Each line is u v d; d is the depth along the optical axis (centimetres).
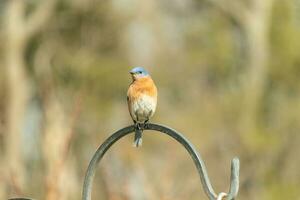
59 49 2716
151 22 2812
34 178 1477
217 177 2141
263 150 2458
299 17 2850
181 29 2888
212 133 2377
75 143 1728
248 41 2859
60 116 1054
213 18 2877
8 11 2636
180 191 1135
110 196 988
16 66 2598
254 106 2716
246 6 2875
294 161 2553
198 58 2792
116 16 2720
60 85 2420
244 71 2841
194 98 2722
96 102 2614
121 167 1062
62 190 962
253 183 2466
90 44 2650
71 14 2717
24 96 2588
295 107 2700
